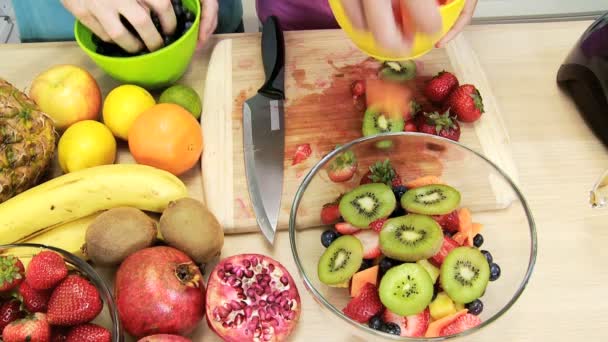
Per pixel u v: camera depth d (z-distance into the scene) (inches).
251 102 36.9
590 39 35.8
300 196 30.2
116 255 28.3
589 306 30.1
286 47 41.2
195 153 33.8
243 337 27.8
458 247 29.0
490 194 32.7
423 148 32.2
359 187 31.3
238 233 33.1
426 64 39.9
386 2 25.5
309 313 29.9
